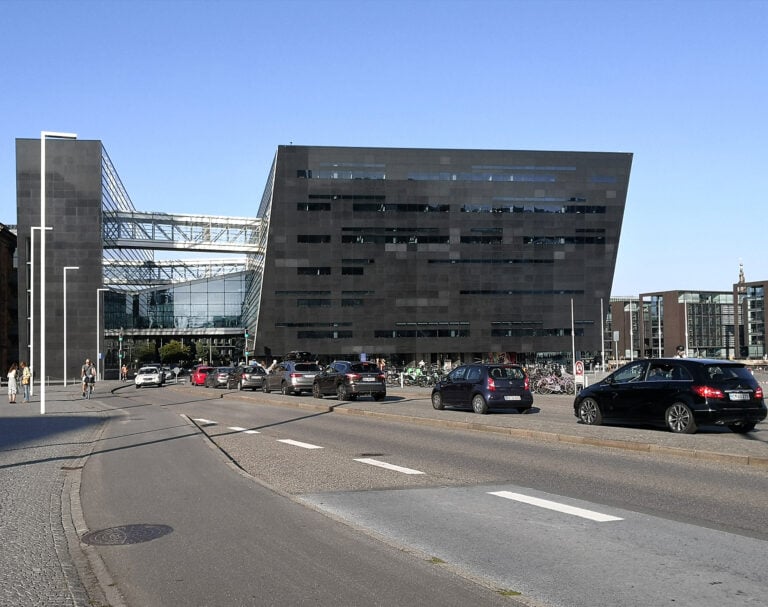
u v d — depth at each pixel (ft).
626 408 57.98
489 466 41.01
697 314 429.79
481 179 302.25
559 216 306.14
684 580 19.27
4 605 17.46
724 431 57.16
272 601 17.75
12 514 28.50
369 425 69.51
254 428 67.31
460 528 25.61
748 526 25.50
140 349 394.93
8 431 65.26
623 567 20.53
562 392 121.70
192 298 343.26
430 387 150.30
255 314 302.45
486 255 302.25
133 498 31.68
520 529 25.38
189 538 24.21
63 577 19.83
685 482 34.76
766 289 412.36
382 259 296.30
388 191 296.30
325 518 26.91
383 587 18.70
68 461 44.06
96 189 274.57
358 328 295.07
